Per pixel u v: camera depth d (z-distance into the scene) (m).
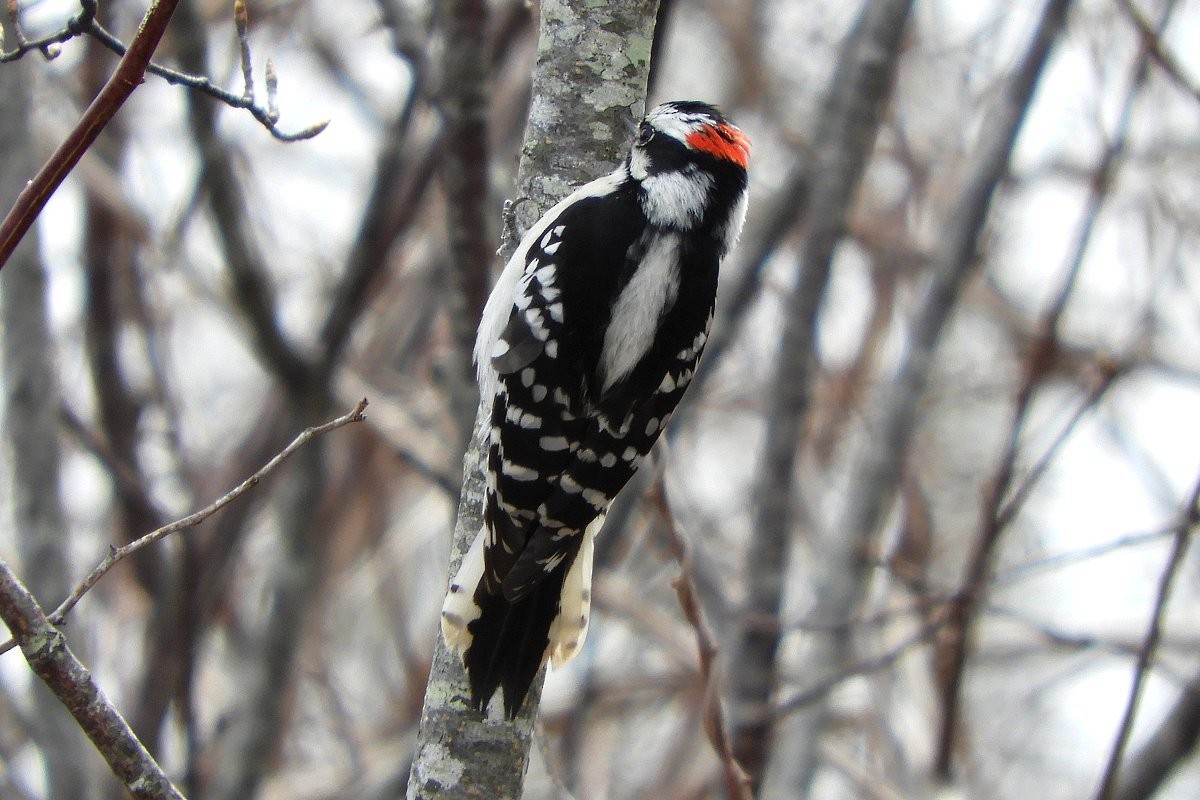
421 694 13.96
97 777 11.97
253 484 5.44
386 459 14.27
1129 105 10.36
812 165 11.80
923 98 15.12
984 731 16.42
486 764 6.34
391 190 11.52
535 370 7.13
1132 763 11.86
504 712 6.39
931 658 12.32
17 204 5.48
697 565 12.12
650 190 7.78
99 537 13.96
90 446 12.74
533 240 7.34
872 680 11.76
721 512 16.25
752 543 11.12
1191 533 8.86
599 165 7.27
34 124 10.90
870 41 11.36
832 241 11.26
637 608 11.99
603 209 7.51
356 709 15.16
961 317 16.48
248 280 11.10
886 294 14.31
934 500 16.19
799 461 13.45
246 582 15.73
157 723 12.36
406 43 11.18
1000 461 10.45
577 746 12.52
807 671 11.10
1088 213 10.38
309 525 12.25
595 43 7.22
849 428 14.61
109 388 13.22
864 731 13.21
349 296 11.66
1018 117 11.44
